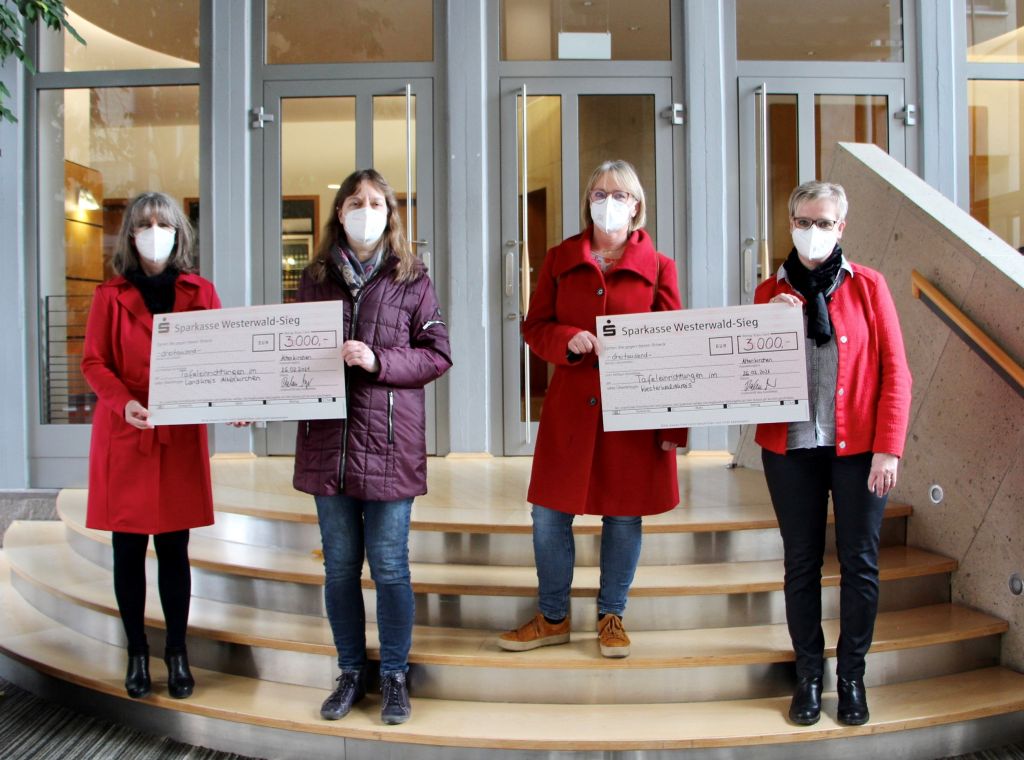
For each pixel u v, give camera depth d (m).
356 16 4.75
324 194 4.75
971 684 2.45
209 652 2.64
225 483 3.76
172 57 4.73
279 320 2.20
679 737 2.11
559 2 4.71
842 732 2.15
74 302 4.68
